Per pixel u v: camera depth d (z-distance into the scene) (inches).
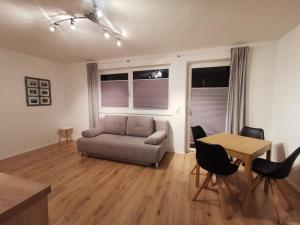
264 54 118.0
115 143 126.1
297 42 91.7
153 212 73.2
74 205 77.5
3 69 132.7
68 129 183.6
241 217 70.4
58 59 167.5
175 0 68.1
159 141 121.0
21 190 27.0
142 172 111.3
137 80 160.9
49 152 149.6
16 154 142.9
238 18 84.1
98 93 174.9
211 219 69.3
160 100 154.0
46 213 28.5
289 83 98.7
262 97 120.6
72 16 81.0
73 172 111.0
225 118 136.4
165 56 145.4
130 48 132.0
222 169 72.3
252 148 77.5
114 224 66.4
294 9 75.7
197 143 77.7
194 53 136.3
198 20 85.9
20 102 145.3
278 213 68.3
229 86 125.0
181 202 80.0
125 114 168.1
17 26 91.7
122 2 69.0
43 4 70.6
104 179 101.8
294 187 91.0
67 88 187.5
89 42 117.6
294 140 92.7
